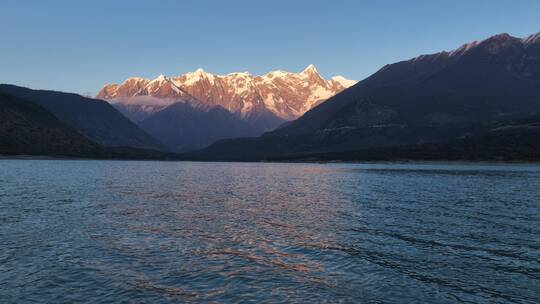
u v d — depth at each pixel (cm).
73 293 2183
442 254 3039
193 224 4150
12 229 3681
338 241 3428
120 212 4822
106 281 2366
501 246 3294
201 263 2741
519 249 3200
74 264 2667
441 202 6134
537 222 4412
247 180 11144
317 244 3312
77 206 5188
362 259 2883
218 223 4231
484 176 13088
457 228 4050
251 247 3195
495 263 2809
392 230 3925
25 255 2839
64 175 10944
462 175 13762
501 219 4584
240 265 2709
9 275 2430
